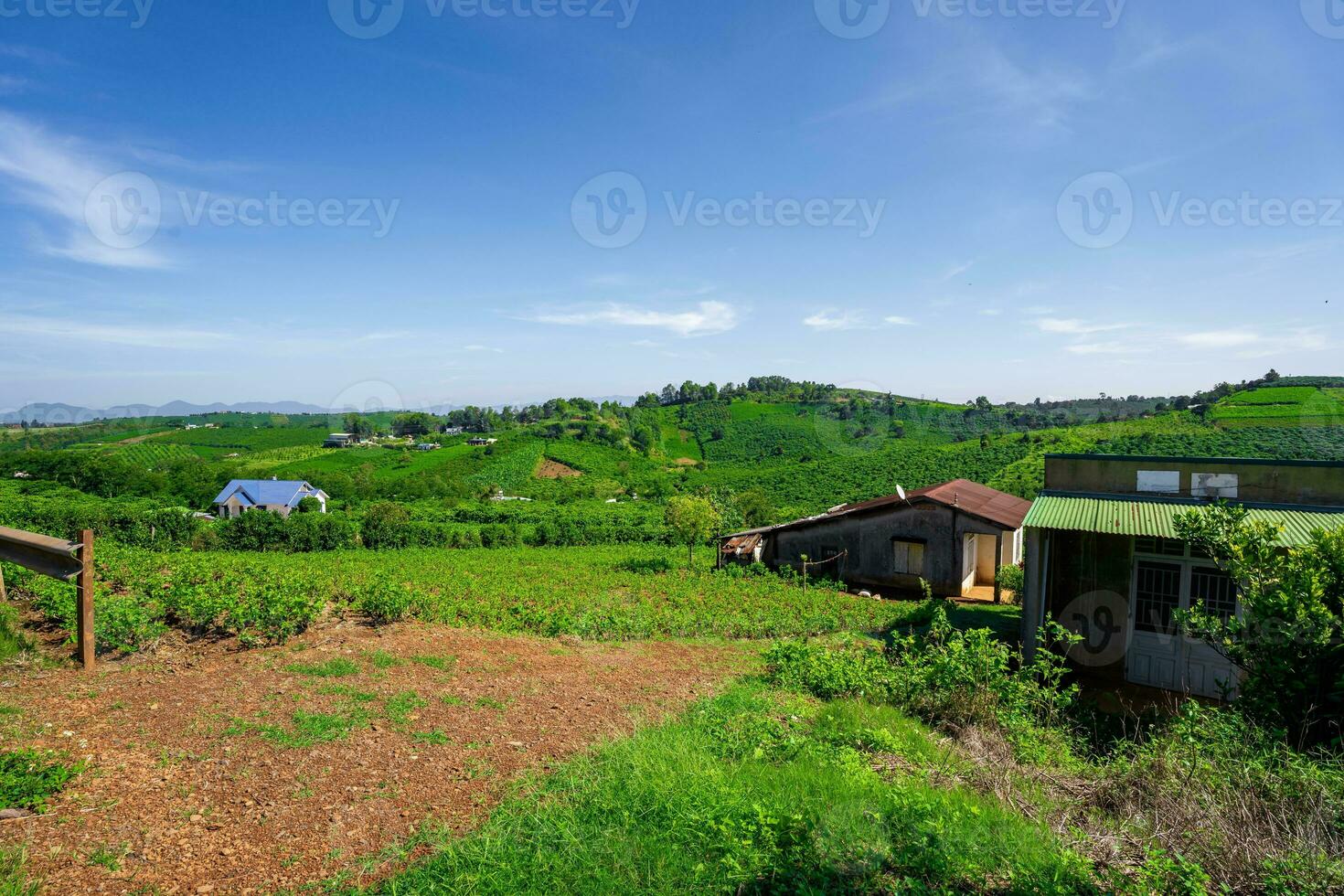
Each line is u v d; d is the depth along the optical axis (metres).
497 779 5.05
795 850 4.09
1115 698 10.50
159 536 29.97
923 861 4.12
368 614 10.09
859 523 22.19
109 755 4.75
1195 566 10.70
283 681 6.69
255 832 4.06
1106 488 11.44
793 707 7.73
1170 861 4.08
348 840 4.08
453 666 7.89
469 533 38.31
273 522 33.16
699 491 42.88
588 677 8.28
